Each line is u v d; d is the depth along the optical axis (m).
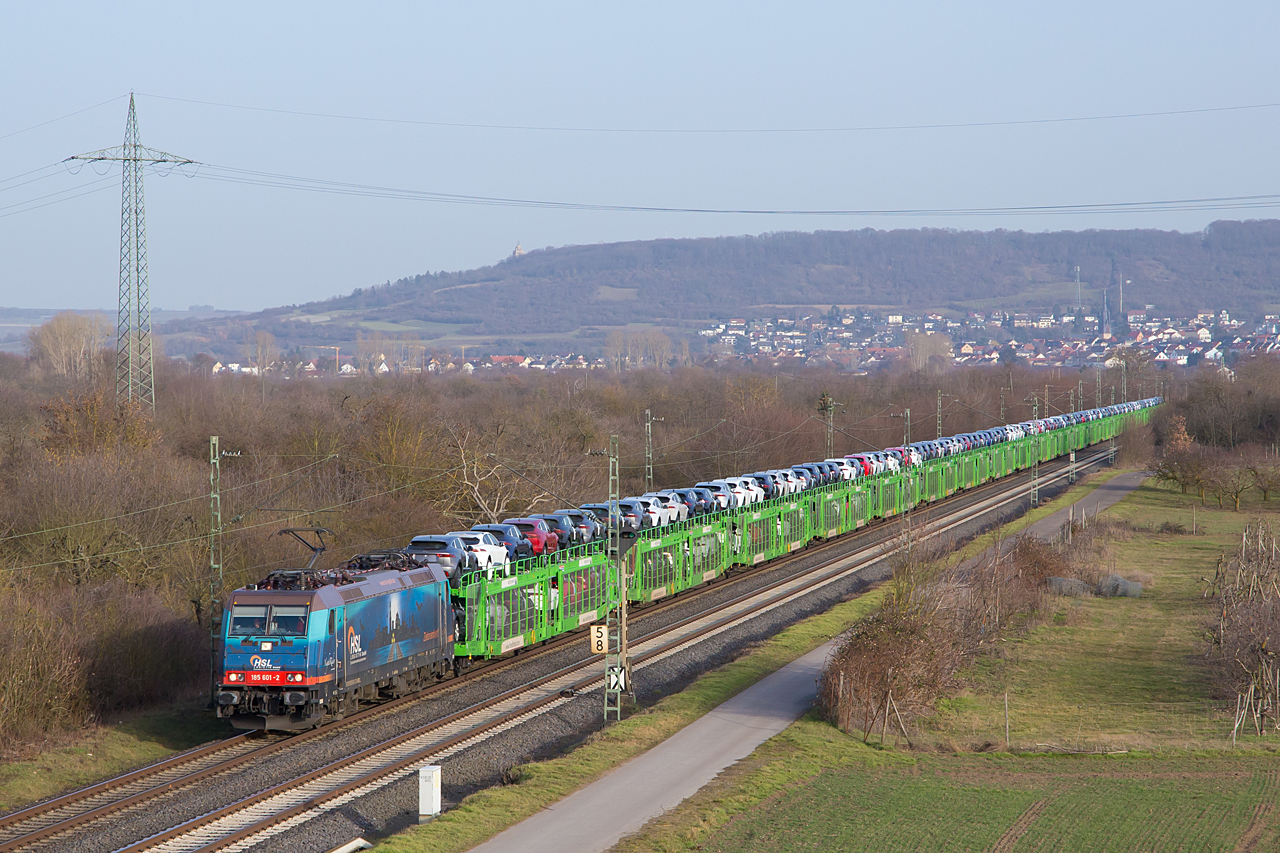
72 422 60.69
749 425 99.19
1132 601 55.00
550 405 102.81
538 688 37.12
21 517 49.12
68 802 25.50
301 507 59.25
